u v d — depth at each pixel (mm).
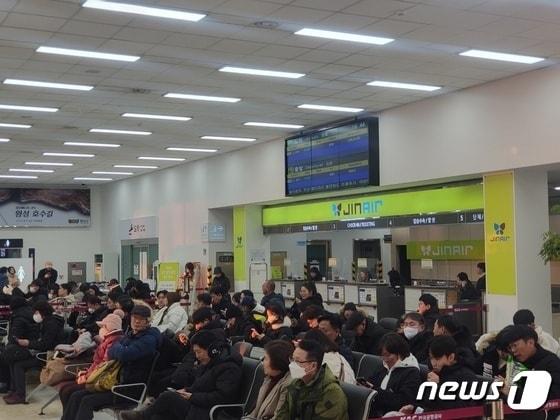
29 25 8125
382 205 13852
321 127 14930
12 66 10023
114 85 11234
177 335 8492
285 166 15789
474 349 6234
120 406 6863
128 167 22438
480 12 7750
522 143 10445
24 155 19500
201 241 20328
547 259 9258
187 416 5773
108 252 27500
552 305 11328
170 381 7039
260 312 9508
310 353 4504
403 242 18500
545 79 10125
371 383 5461
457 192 12148
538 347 4820
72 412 6926
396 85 11258
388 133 13078
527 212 10773
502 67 10125
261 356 6988
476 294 12156
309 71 10398
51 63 9859
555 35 8602
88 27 8227
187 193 21266
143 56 9531
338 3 7449
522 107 10469
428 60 9781
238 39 8766
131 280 14172
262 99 12320
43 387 9508
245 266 18188
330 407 4441
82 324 11180
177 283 19250
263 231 18375
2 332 13008
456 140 11609
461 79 10844
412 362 5242
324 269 21500
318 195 15219
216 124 14742
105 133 15844
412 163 12492
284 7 7566
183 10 7648
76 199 28078
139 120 14266
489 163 10977
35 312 10086
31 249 27328
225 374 5852
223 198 19094
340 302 15188
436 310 8266
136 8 7566
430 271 17250
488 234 11133
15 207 27078
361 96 12039
